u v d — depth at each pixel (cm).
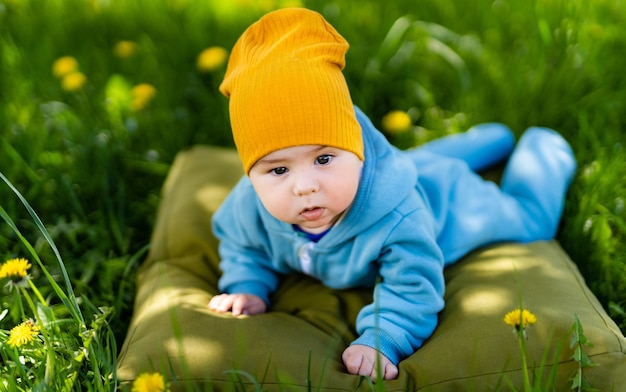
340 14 343
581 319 174
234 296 204
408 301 183
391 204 183
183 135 297
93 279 228
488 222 217
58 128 284
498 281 194
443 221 210
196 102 316
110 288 219
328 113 166
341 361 180
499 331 174
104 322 185
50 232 240
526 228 228
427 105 303
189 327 182
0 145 273
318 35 175
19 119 288
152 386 151
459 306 186
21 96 302
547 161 242
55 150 278
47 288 212
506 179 247
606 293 212
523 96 295
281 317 191
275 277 216
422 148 261
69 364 172
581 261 226
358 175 175
